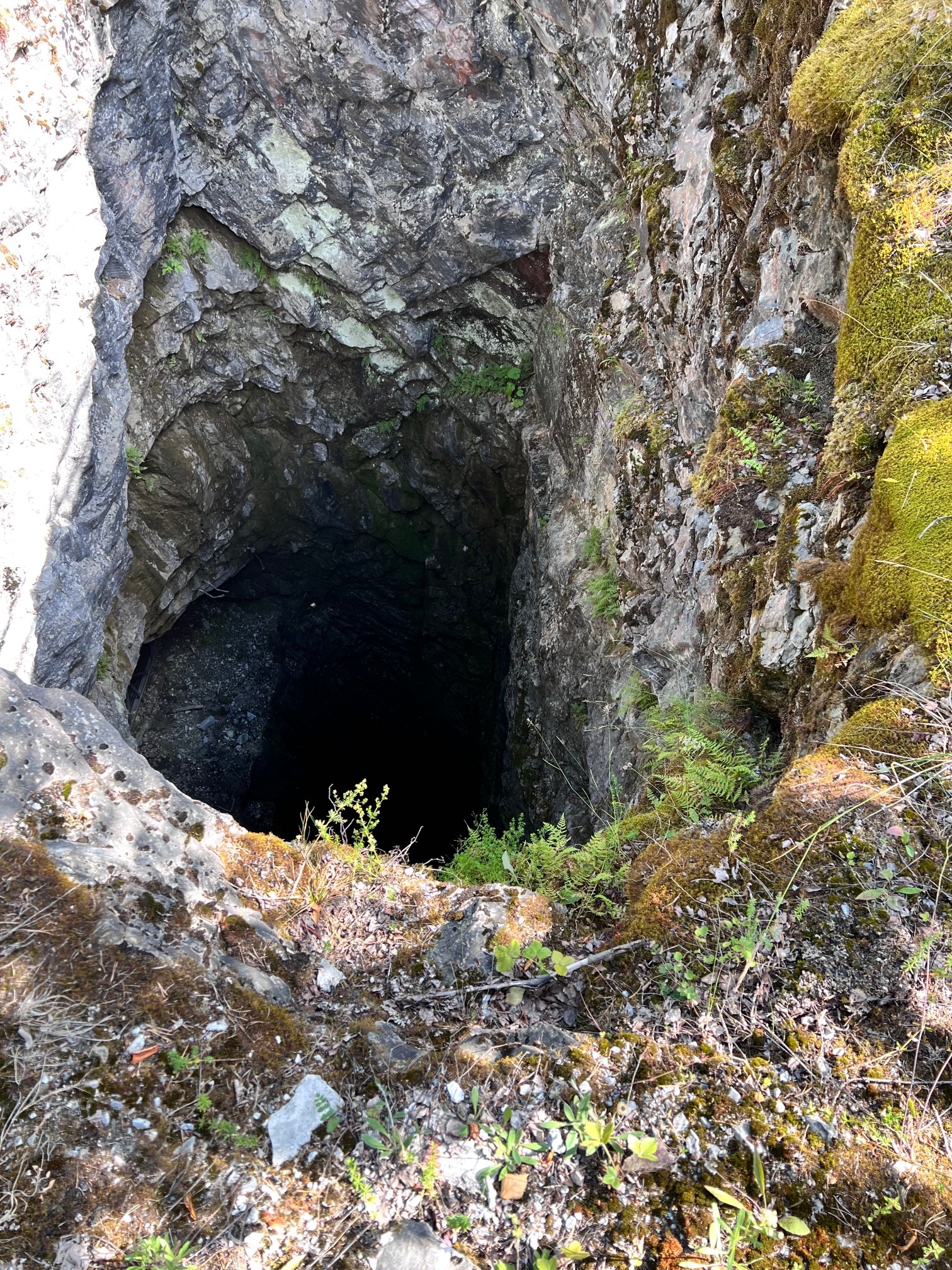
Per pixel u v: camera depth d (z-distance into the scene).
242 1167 1.90
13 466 5.30
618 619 5.86
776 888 2.18
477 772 11.64
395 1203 1.83
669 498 4.88
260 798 11.91
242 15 6.79
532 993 2.29
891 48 2.99
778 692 3.21
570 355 7.03
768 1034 1.99
